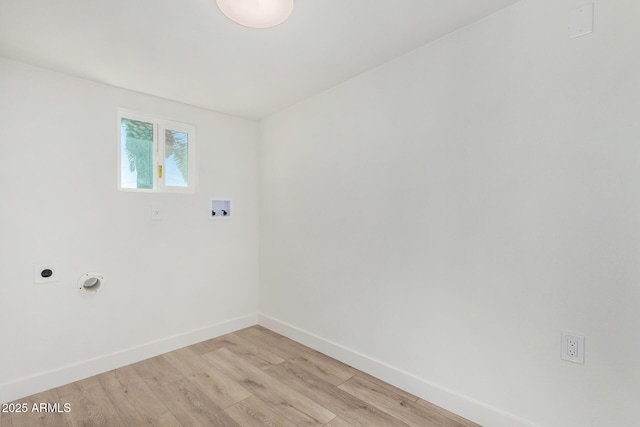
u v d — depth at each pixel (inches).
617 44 49.1
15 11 56.4
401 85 76.6
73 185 82.2
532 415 57.7
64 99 81.1
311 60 77.7
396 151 78.0
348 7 57.6
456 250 67.4
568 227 53.7
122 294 90.3
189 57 74.9
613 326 49.8
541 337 56.6
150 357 94.9
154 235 96.7
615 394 49.8
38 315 77.0
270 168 117.6
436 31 66.7
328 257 96.3
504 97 60.3
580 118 52.4
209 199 109.6
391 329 79.8
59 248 80.0
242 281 118.9
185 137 106.7
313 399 73.8
